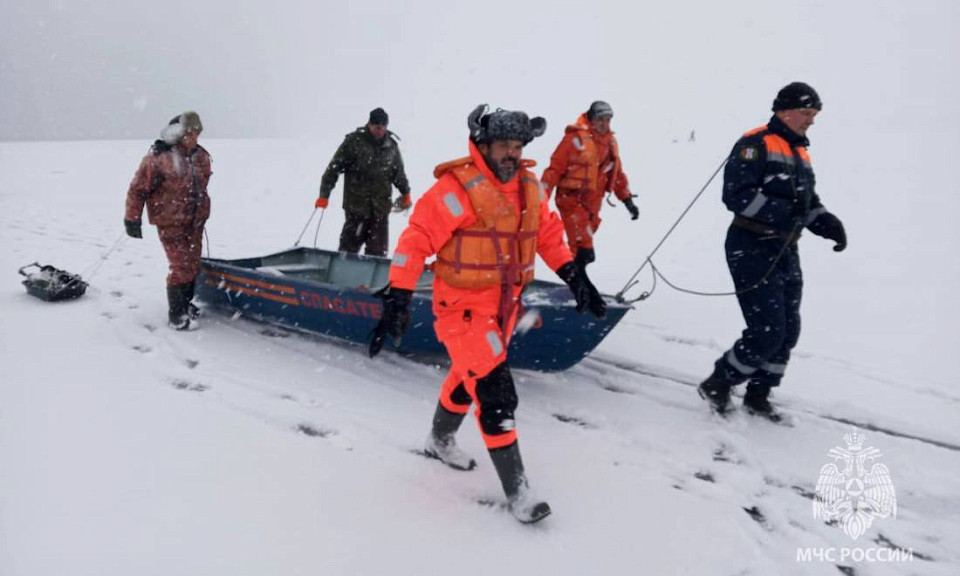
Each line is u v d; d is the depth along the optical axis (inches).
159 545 112.1
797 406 177.2
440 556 112.7
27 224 410.9
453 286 122.1
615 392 181.5
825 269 317.1
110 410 159.6
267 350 202.7
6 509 120.6
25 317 224.4
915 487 140.5
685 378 191.2
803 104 150.4
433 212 118.8
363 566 109.5
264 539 115.0
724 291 282.7
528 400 174.9
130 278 278.2
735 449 152.0
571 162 229.3
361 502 127.1
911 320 246.8
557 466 142.6
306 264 259.4
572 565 111.8
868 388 188.7
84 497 124.8
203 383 177.9
